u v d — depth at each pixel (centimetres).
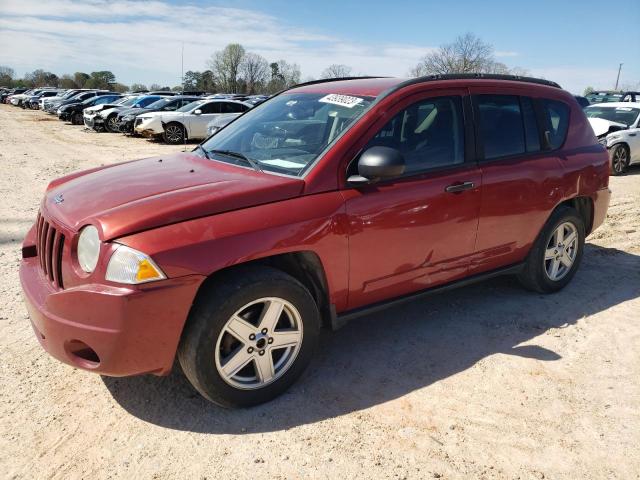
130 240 256
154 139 2053
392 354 365
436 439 280
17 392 310
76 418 289
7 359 345
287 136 355
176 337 265
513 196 399
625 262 564
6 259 546
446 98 372
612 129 1176
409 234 343
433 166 359
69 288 271
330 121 346
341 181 315
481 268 405
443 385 329
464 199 368
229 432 281
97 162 1359
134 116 2167
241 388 292
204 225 270
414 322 414
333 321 326
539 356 366
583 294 474
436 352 369
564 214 448
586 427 292
